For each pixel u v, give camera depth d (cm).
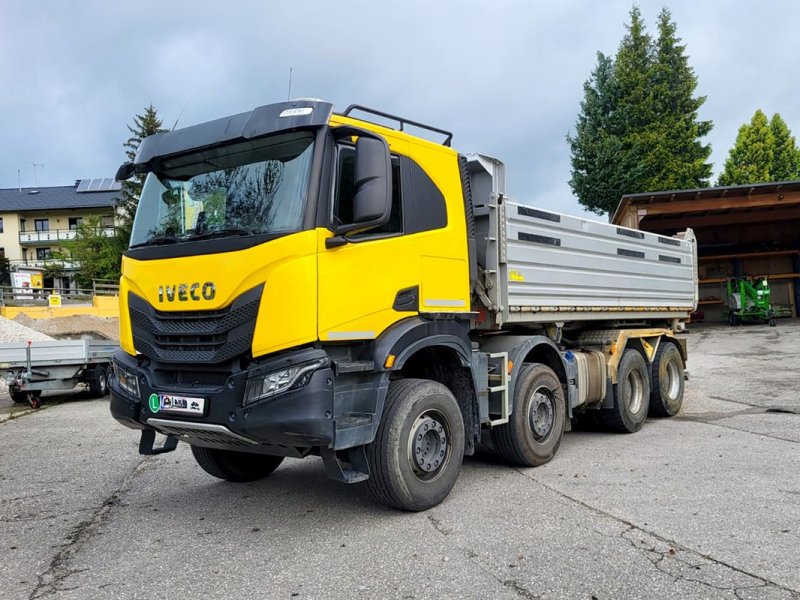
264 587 383
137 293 505
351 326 461
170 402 467
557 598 356
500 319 629
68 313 2994
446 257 558
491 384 616
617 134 3534
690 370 1493
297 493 594
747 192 2372
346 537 466
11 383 1265
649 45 3622
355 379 473
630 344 884
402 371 569
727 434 803
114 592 383
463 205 589
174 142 519
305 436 425
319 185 450
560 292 721
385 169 452
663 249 977
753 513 491
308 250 436
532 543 440
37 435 962
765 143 4403
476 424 575
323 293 442
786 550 417
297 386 423
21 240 7081
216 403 441
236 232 457
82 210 7156
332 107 464
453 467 537
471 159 625
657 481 589
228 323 440
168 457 780
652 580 376
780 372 1389
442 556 421
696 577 379
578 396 754
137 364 504
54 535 494
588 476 615
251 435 431
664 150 3409
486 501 541
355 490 598
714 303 3130
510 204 641
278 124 461
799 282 3112
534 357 712
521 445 635
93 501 590
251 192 471
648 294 924
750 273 3148
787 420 881
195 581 396
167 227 510
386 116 538
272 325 428
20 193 7675
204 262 457
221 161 495
